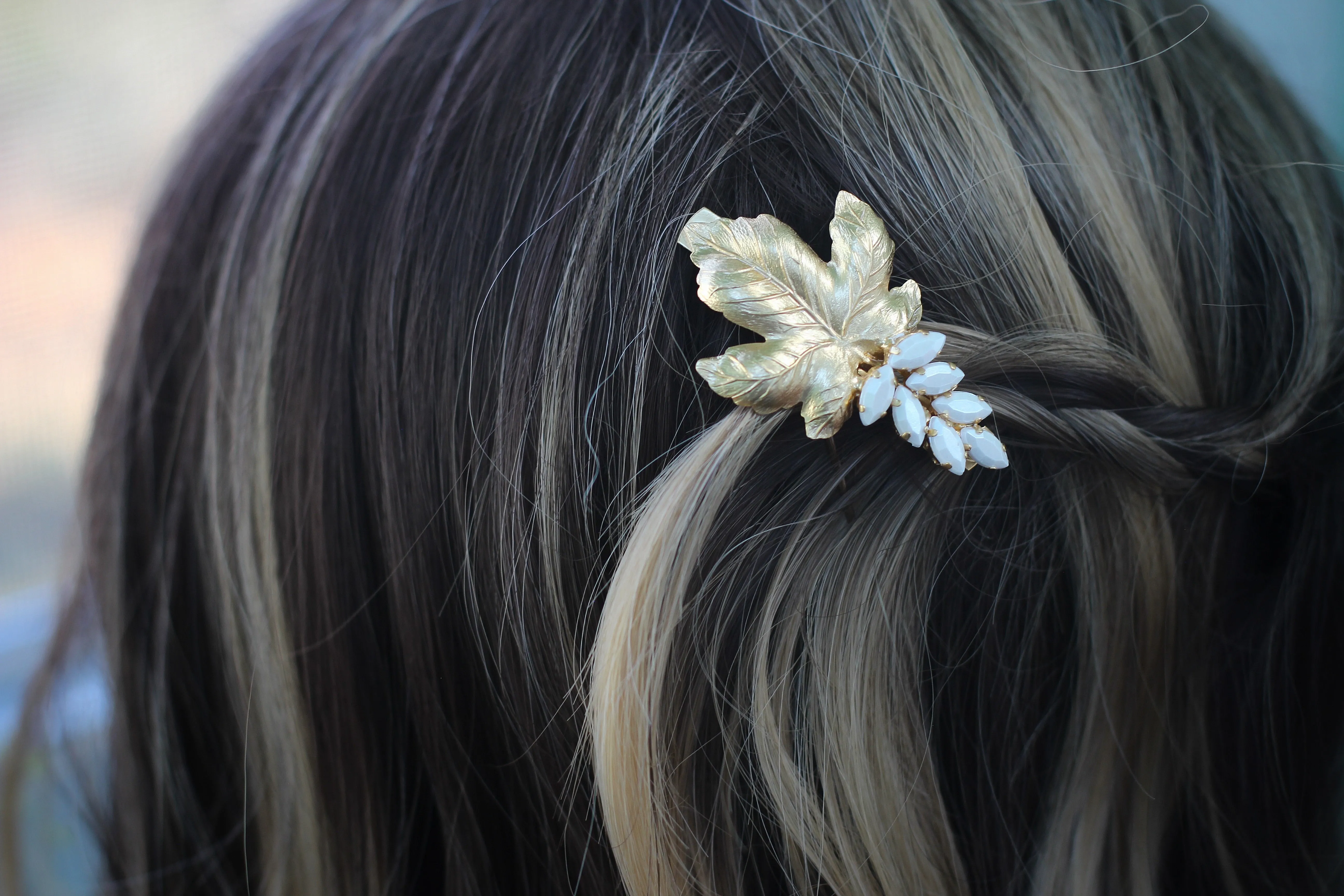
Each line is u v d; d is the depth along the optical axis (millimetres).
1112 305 495
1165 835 513
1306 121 529
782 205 487
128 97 695
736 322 477
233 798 535
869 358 478
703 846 495
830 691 492
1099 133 502
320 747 513
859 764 494
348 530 505
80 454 701
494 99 498
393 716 508
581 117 493
